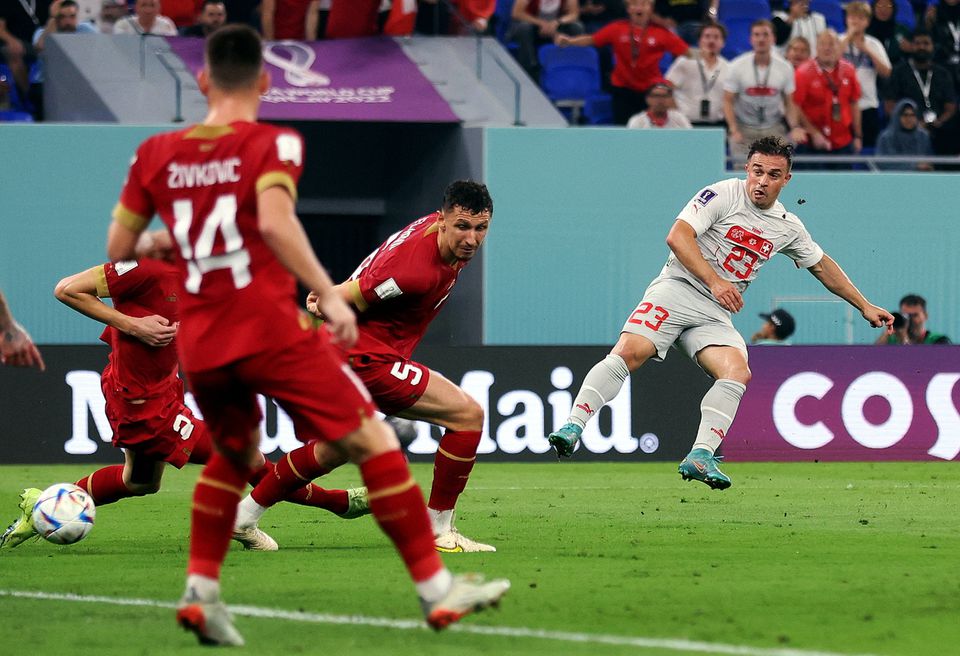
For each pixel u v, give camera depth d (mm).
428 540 13539
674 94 52219
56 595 17141
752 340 47969
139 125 46781
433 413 21172
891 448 42156
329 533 24500
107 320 20797
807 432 41969
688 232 26109
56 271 46531
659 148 48969
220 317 13328
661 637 14039
